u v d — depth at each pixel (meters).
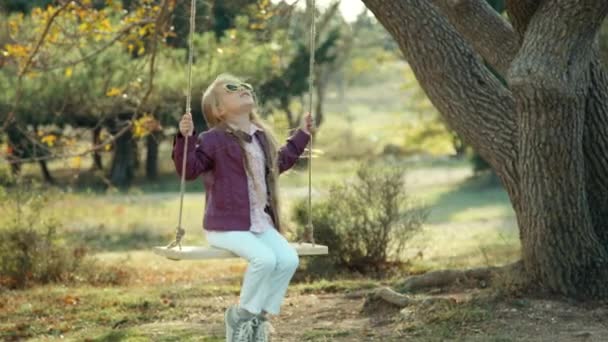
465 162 54.72
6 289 13.34
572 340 7.87
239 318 6.31
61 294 12.18
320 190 16.55
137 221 26.72
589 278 9.10
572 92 8.46
